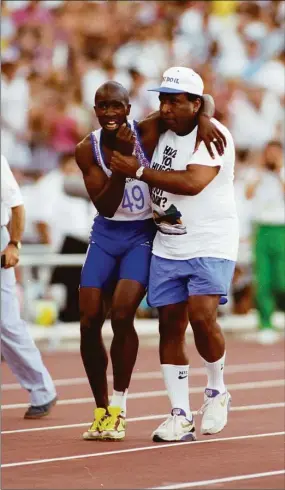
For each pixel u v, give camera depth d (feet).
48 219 139.13
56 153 159.02
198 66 173.47
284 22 183.11
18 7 172.65
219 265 72.08
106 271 74.28
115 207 72.28
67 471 63.41
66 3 176.45
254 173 155.74
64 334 137.80
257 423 82.48
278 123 168.66
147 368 119.65
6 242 86.17
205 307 71.77
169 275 72.64
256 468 63.87
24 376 86.33
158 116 72.69
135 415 87.97
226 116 165.58
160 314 73.61
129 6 179.93
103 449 71.26
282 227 144.15
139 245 73.77
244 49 177.06
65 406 93.61
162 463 65.82
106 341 137.80
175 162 71.56
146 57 172.24
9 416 87.76
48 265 136.15
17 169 156.97
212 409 74.69
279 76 172.86
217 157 70.85
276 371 117.19
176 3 182.39
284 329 152.87
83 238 137.59
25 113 159.22
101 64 168.66
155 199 72.02
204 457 67.77
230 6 183.32
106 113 71.05
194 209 71.77
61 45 171.32
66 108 161.89
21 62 166.30
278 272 144.25
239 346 141.18
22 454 69.62
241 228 151.84
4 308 84.64
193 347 137.80
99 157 72.38
